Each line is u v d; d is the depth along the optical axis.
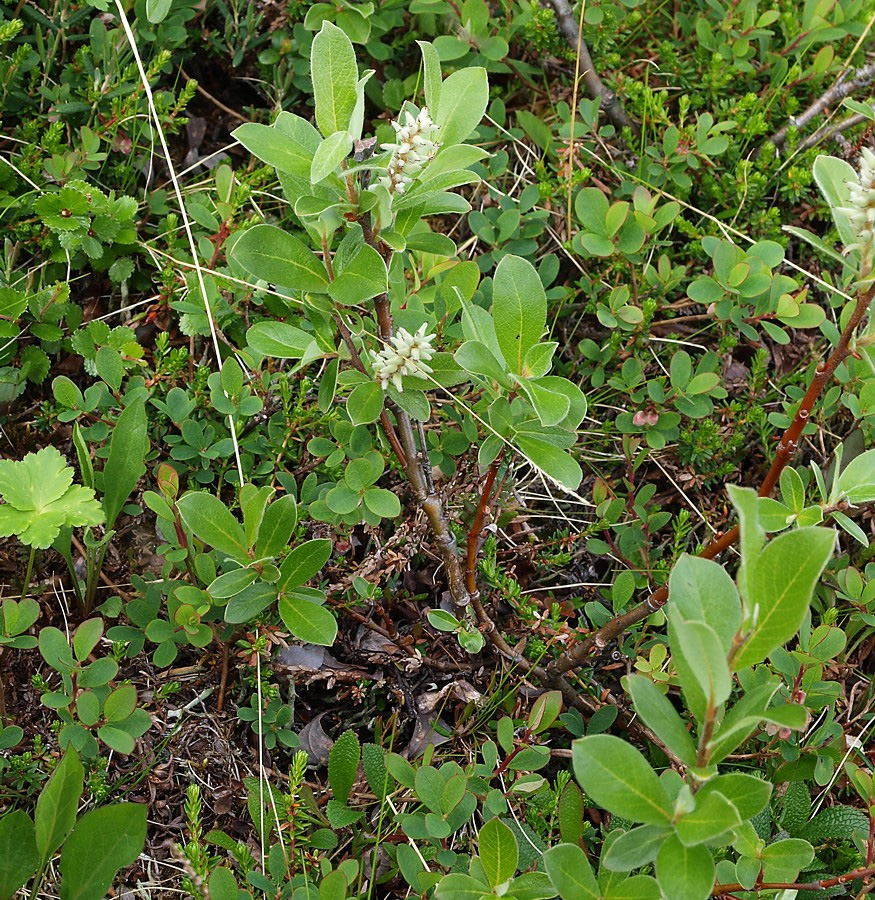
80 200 0.66
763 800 0.42
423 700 0.62
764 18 0.75
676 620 0.40
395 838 0.57
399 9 0.75
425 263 0.65
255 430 0.66
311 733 0.61
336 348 0.53
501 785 0.60
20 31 0.72
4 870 0.50
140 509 0.61
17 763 0.55
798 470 0.69
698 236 0.73
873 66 0.78
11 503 0.56
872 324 0.50
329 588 0.62
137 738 0.59
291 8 0.74
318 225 0.49
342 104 0.48
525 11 0.75
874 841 0.56
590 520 0.69
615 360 0.71
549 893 0.49
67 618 0.62
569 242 0.73
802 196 0.76
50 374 0.68
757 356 0.69
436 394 0.69
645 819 0.42
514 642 0.63
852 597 0.62
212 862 0.56
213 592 0.53
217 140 0.76
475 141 0.76
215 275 0.66
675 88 0.78
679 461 0.71
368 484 0.57
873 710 0.63
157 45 0.73
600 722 0.61
